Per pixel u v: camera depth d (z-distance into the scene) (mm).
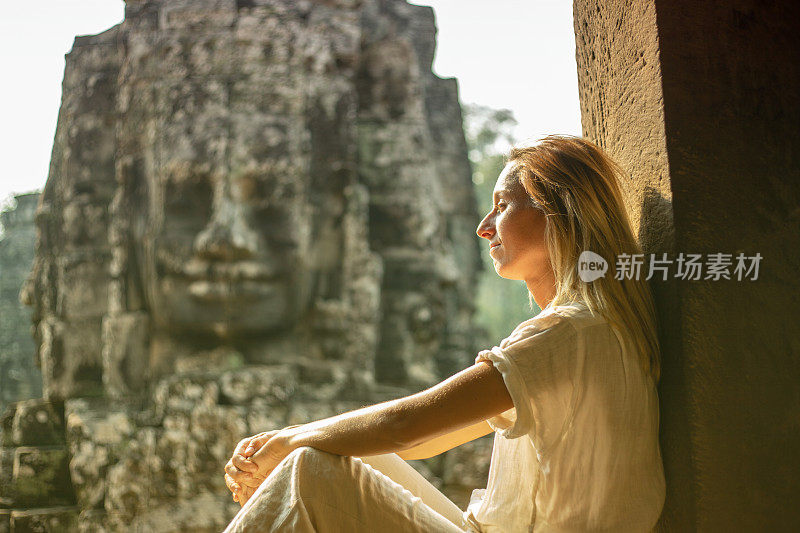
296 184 7555
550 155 1503
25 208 13352
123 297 7469
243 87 7574
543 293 1550
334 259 7926
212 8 7707
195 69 7551
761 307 1481
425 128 9633
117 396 7227
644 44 1617
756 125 1543
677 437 1462
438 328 9102
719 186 1508
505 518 1413
